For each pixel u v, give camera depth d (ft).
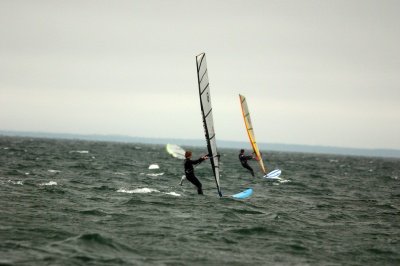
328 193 386.11
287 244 183.93
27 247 156.87
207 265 150.82
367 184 520.42
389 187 497.46
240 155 481.46
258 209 265.34
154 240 177.88
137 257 154.81
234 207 264.31
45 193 281.74
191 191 338.54
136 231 190.70
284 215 249.55
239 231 200.95
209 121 266.16
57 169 472.44
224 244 179.01
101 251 158.20
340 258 168.45
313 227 221.87
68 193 288.71
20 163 519.19
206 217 228.63
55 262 143.23
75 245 162.50
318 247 181.88
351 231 216.95
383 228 229.45
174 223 210.38
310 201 322.34
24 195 267.80
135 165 638.53
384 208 304.09
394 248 185.47
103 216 218.18
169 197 290.76
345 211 280.92
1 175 372.17
